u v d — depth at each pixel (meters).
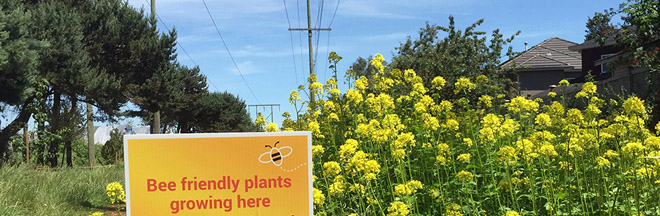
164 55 27.08
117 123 26.80
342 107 6.86
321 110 7.23
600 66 25.42
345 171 5.02
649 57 11.23
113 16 25.12
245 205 3.37
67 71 21.70
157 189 3.28
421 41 16.05
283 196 3.41
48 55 20.77
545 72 32.84
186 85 38.69
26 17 17.73
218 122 40.09
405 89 7.82
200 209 3.32
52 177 9.48
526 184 4.59
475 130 5.88
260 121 6.68
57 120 17.97
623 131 4.68
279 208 3.40
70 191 8.94
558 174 4.84
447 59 13.96
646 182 4.28
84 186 9.31
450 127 5.59
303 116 7.24
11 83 16.67
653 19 11.37
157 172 3.28
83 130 18.83
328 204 5.09
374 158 5.38
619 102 11.47
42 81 18.45
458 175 4.48
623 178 4.14
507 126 5.14
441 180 5.09
